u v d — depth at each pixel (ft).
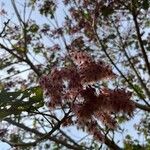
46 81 13.92
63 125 14.97
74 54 14.24
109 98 13.70
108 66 13.92
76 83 13.76
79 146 29.60
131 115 13.79
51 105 14.06
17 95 13.89
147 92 34.78
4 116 13.78
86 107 13.74
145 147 35.70
